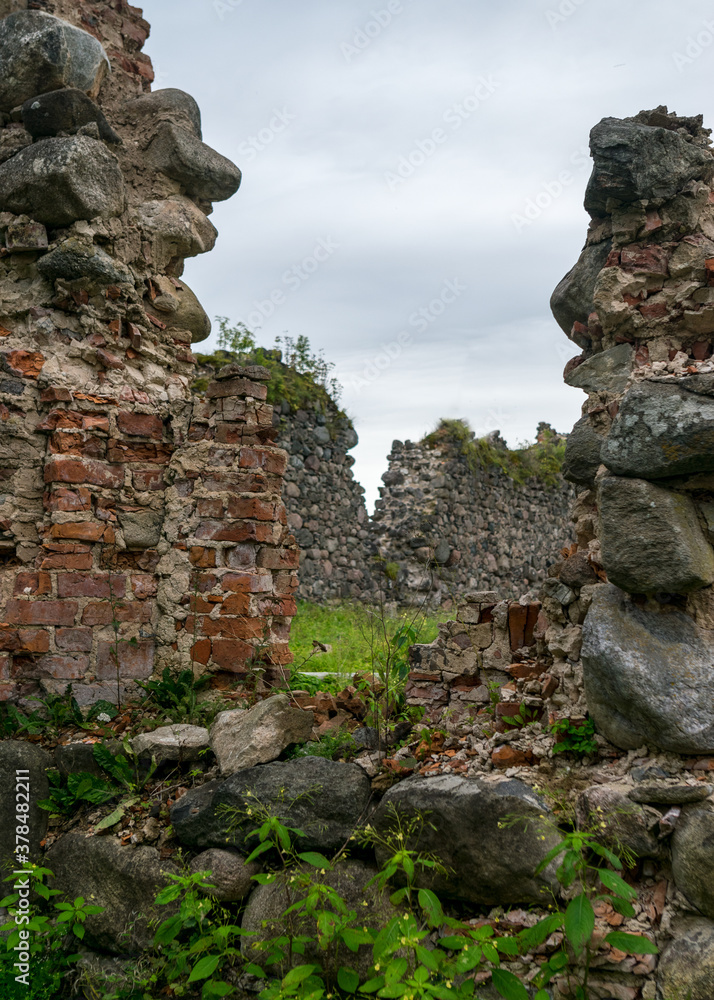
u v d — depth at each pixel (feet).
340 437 45.96
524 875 8.36
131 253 14.62
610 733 8.86
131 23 16.58
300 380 43.65
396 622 20.20
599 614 8.96
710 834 7.59
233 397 13.37
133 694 12.98
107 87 15.81
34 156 13.44
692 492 8.98
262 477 13.17
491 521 53.57
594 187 10.14
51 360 13.48
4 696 12.37
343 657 19.20
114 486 13.34
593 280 10.93
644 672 8.33
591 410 10.30
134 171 15.20
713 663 8.34
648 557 8.66
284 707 10.73
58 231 13.82
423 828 8.85
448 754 10.11
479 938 7.59
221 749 10.69
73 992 9.86
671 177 9.91
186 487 13.43
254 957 9.11
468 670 11.27
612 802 8.14
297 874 9.12
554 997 7.87
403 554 46.80
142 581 13.38
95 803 11.10
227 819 9.80
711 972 7.21
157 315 15.25
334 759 10.45
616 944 7.19
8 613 12.62
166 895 8.70
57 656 12.66
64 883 10.61
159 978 9.53
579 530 10.38
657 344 10.10
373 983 7.77
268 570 13.23
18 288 13.97
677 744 8.10
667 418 8.70
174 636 13.07
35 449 13.26
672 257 10.07
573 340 11.61
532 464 59.36
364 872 9.20
